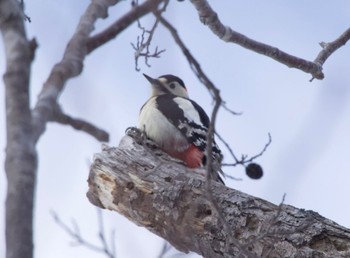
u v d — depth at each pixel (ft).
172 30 19.79
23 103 15.25
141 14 19.43
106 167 35.22
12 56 15.67
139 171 34.58
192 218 32.35
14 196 14.10
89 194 36.58
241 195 32.17
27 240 13.76
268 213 31.27
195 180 33.06
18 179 14.28
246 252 27.32
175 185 33.27
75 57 18.01
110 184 35.14
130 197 34.40
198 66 20.48
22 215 13.93
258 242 30.71
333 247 30.30
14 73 15.48
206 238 31.99
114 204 35.47
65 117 18.22
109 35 19.11
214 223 31.78
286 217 30.96
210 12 27.30
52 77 17.40
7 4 16.14
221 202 32.07
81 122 18.39
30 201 14.16
